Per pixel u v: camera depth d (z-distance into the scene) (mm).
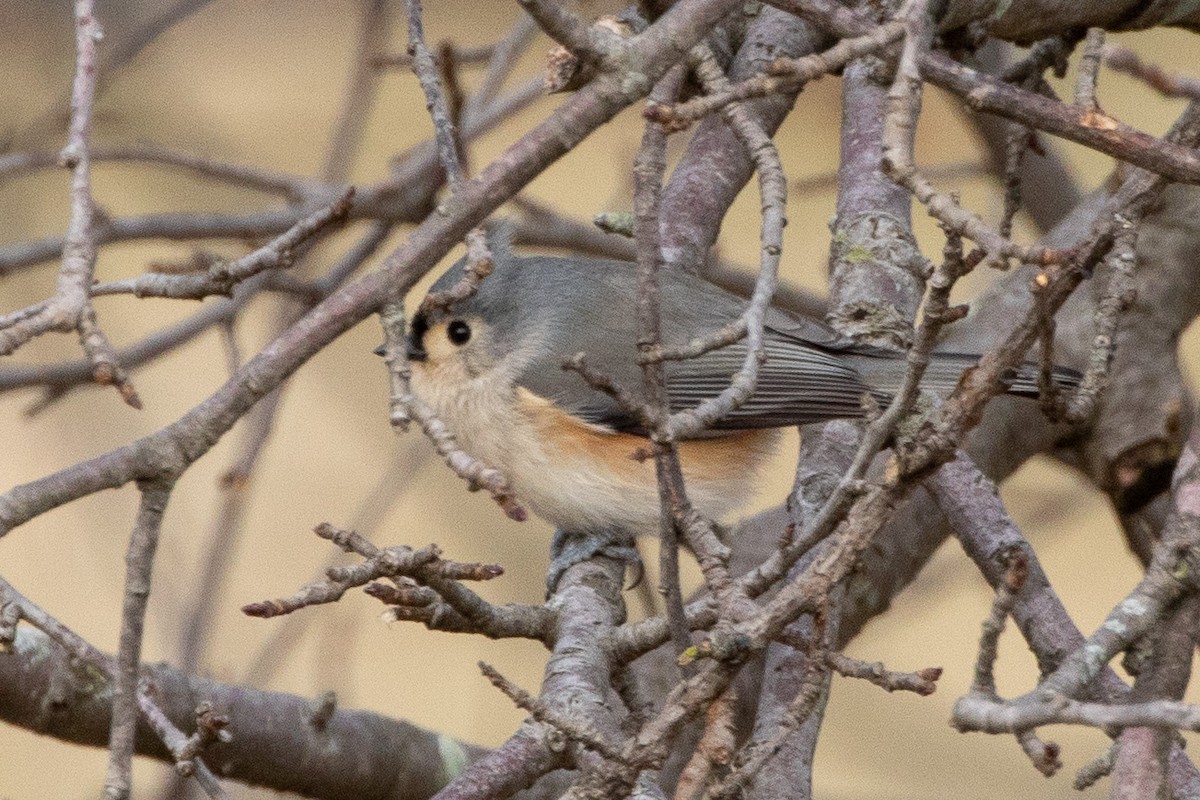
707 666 5188
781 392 8227
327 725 8336
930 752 11938
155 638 12781
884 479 5160
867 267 8359
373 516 11656
